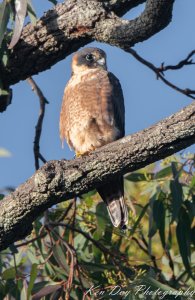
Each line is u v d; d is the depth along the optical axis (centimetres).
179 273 1002
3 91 828
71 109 1023
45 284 870
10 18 796
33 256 945
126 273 878
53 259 930
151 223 913
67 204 1004
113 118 1009
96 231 950
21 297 877
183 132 598
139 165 634
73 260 822
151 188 966
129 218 981
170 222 891
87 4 787
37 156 924
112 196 908
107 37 765
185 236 920
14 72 827
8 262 982
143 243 1042
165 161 977
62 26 791
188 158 958
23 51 812
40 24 803
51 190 657
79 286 860
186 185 958
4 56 809
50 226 873
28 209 677
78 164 646
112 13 773
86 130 1012
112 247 968
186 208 934
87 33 781
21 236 713
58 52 811
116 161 632
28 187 670
